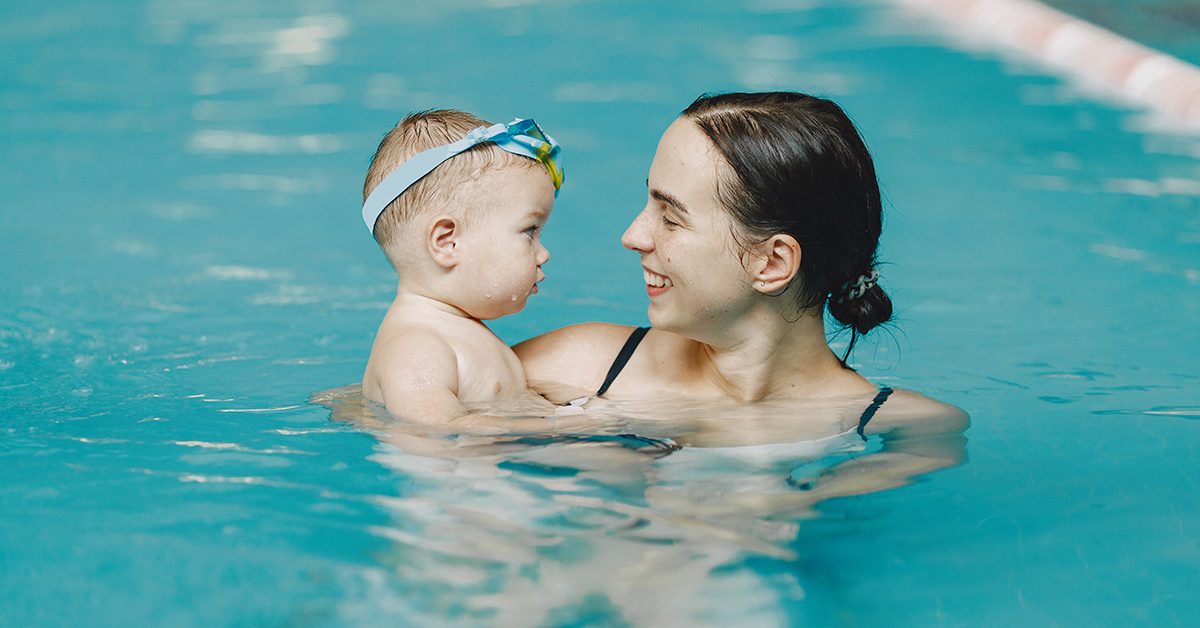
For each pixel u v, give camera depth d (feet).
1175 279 13.09
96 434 8.00
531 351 9.00
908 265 13.85
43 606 5.77
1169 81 21.94
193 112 21.77
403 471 7.20
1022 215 15.80
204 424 8.21
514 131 8.69
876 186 7.88
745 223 7.43
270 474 7.22
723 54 25.79
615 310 12.23
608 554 6.18
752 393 8.32
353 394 8.70
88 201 16.48
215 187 17.30
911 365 10.30
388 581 5.96
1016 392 9.37
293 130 20.52
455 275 8.54
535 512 6.63
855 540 6.48
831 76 23.95
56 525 6.57
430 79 23.94
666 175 7.55
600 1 31.89
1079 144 19.33
